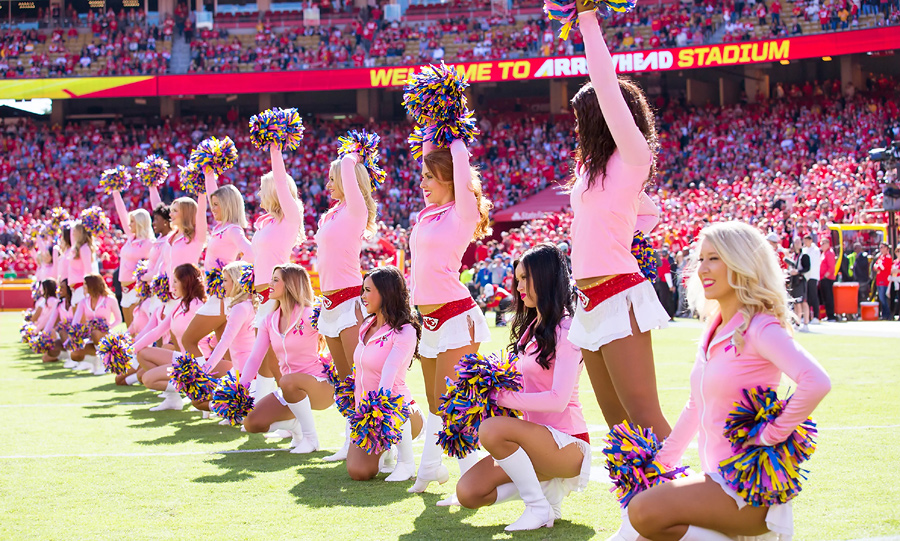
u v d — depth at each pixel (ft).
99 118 120.98
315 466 17.93
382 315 17.38
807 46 89.40
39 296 48.29
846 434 19.15
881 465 16.11
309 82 104.06
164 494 15.25
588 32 11.12
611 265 11.62
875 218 64.95
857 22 93.56
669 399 25.44
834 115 95.91
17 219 102.58
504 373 13.01
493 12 115.65
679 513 9.64
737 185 83.30
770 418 9.27
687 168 95.40
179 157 110.01
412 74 15.57
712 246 9.76
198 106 121.49
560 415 13.55
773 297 9.60
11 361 41.27
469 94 117.70
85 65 112.88
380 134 111.96
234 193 25.50
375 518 13.60
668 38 102.22
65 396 29.01
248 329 23.71
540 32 107.34
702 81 110.83
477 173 15.62
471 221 15.31
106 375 35.37
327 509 14.19
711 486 9.69
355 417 16.12
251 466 17.84
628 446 10.59
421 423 18.22
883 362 33.24
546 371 13.41
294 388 19.43
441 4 116.57
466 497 13.34
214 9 119.96
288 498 15.01
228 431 22.27
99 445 20.13
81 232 39.09
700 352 10.32
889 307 56.85
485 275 69.97
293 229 21.72
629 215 11.62
